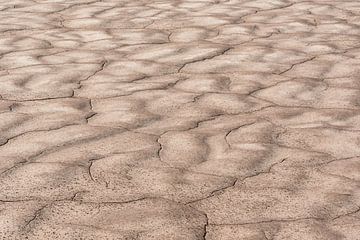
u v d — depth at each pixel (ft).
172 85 10.73
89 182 7.01
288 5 18.22
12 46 13.61
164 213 6.34
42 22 16.12
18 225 6.12
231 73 11.43
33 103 9.77
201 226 6.09
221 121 8.94
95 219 6.23
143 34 14.64
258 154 7.73
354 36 14.32
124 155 7.72
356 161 7.55
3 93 10.25
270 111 9.36
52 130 8.57
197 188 6.86
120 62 12.24
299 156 7.69
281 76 11.20
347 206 6.46
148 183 6.98
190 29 15.11
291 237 5.89
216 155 7.72
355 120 8.98
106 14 17.10
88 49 13.30
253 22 15.89
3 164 7.47
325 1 18.88
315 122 8.89
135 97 10.05
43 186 6.92
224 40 14.01
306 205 6.48
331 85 10.66
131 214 6.32
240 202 6.56
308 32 14.76
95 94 10.24
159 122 8.91
